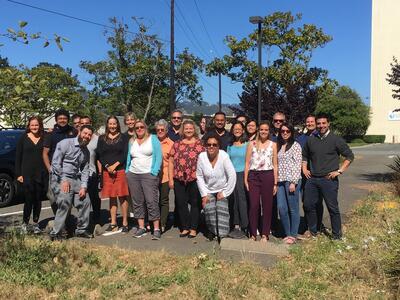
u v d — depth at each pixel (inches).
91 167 325.4
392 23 2246.6
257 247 267.1
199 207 305.7
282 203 288.0
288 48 1016.2
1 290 203.0
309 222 293.6
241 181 302.4
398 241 228.8
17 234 281.0
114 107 1219.9
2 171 427.8
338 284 212.4
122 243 289.0
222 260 247.6
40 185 317.4
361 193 503.2
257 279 218.4
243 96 835.4
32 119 313.4
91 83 1213.7
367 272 216.8
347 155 276.7
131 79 1216.2
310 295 200.2
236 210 305.3
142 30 1203.2
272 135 322.3
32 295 200.5
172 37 847.7
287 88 797.9
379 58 2309.3
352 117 2357.3
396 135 2331.4
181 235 306.8
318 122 279.7
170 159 311.0
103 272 228.5
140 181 302.4
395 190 473.1
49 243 266.7
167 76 1229.7
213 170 287.7
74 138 294.2
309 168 288.2
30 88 204.5
